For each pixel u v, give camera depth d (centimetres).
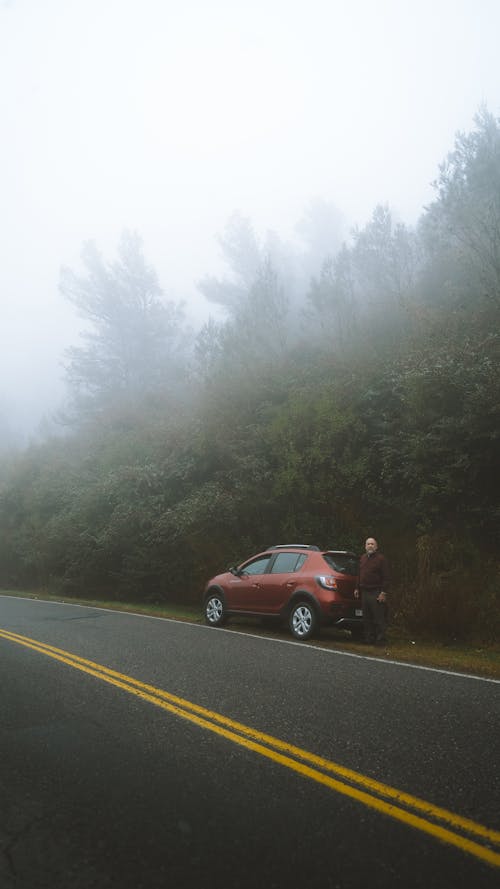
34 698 591
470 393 1162
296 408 1547
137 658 793
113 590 1969
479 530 1187
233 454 1683
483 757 427
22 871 279
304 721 513
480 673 739
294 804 350
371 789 371
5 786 381
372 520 1386
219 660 782
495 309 1402
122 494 1978
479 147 1845
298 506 1483
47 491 2547
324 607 963
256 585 1095
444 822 326
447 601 1045
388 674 712
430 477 1233
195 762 420
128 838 311
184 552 1686
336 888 262
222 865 283
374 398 1455
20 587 2550
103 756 432
